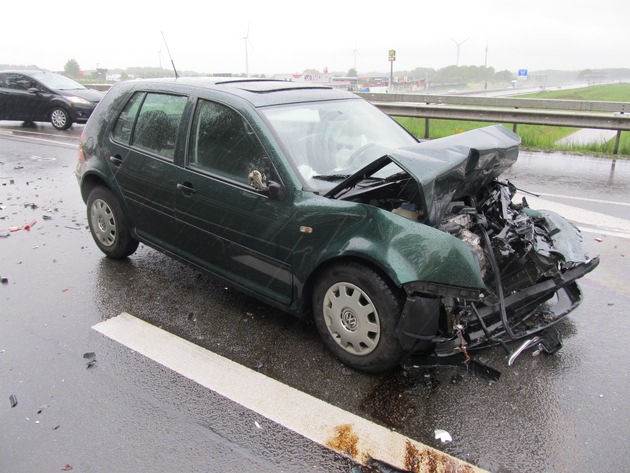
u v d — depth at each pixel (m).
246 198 3.66
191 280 4.76
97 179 5.03
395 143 4.27
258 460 2.68
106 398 3.15
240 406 3.08
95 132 4.97
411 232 3.04
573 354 3.58
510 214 4.02
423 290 2.96
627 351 3.61
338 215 3.27
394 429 2.90
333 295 3.38
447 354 3.18
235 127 3.80
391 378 3.33
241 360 3.54
